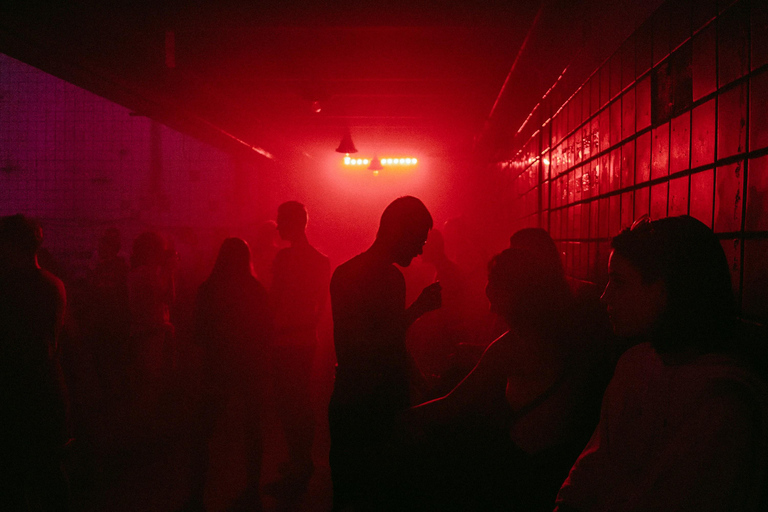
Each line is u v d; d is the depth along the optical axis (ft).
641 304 3.05
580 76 8.93
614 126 7.01
